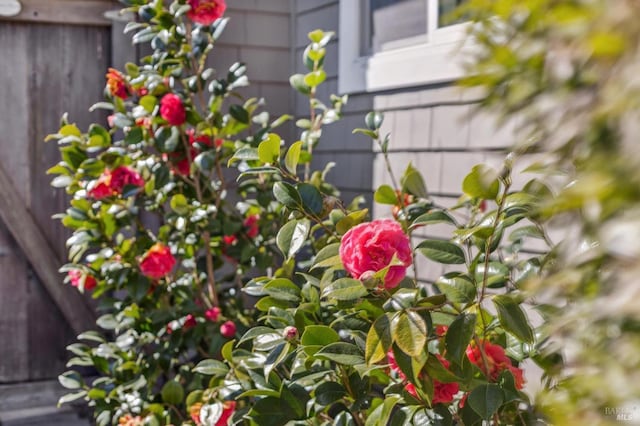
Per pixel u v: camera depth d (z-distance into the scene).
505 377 1.60
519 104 0.79
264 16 4.25
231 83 3.29
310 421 1.97
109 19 3.92
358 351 1.70
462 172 3.05
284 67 4.33
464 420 1.66
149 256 3.04
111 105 3.31
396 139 3.50
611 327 0.79
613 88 0.66
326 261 1.77
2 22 3.81
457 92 0.84
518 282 1.88
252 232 3.35
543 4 0.73
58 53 3.91
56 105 3.93
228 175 3.95
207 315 3.18
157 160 3.26
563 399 0.79
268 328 1.96
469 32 0.85
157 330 3.22
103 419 3.00
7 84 3.84
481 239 1.68
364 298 1.68
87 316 4.04
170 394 2.86
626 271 0.69
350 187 3.86
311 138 3.24
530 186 1.71
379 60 3.57
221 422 2.41
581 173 0.78
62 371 4.05
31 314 3.99
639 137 0.67
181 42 3.25
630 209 0.66
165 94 3.22
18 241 3.90
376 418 1.71
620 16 0.63
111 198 3.23
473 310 1.61
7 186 3.87
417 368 1.49
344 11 3.83
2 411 3.94
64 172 3.24
